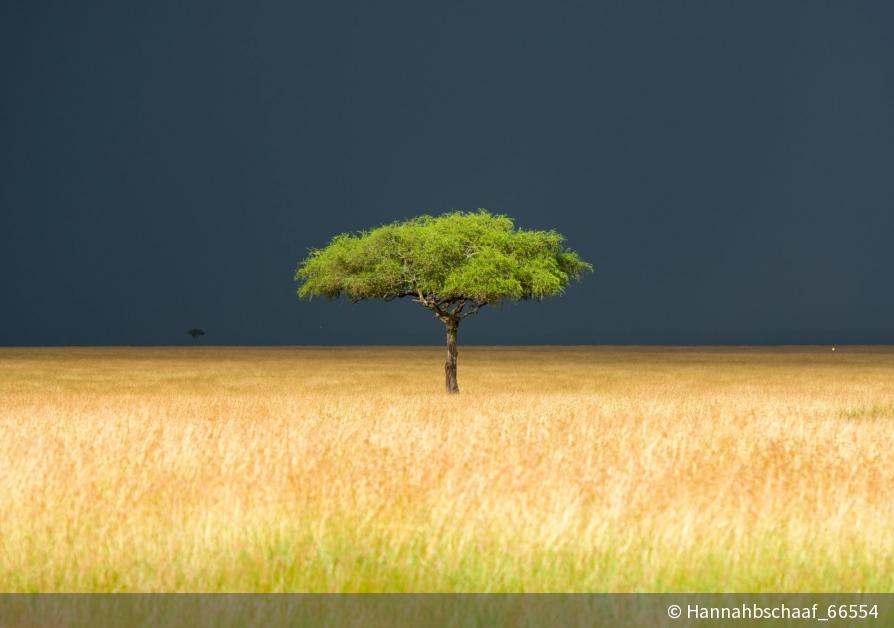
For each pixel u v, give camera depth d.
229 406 106.81
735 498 37.31
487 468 44.44
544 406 108.38
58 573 27.52
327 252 173.50
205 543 29.95
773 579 27.48
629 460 47.50
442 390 173.00
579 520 32.28
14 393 150.00
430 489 38.25
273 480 41.25
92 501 36.72
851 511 34.41
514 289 162.00
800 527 32.03
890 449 58.19
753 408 105.75
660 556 28.72
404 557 28.92
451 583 26.75
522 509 33.81
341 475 42.34
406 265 167.25
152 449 54.41
